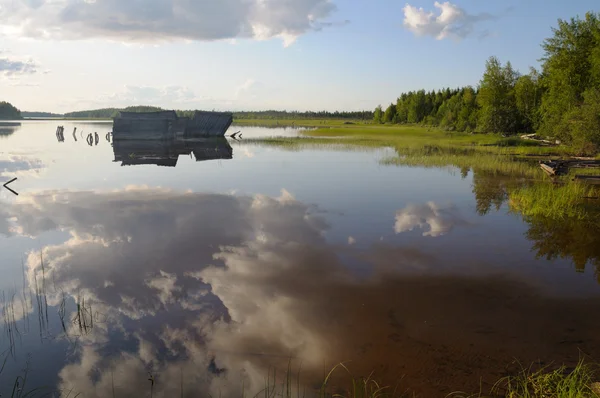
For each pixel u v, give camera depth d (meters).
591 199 14.82
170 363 5.51
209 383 5.10
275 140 49.78
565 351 5.64
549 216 12.72
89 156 31.31
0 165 25.72
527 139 43.44
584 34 39.22
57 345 5.97
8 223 12.27
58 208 14.05
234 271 8.55
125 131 48.88
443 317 6.63
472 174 21.59
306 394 4.89
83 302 7.24
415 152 33.62
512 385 4.95
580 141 28.78
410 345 5.85
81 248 10.05
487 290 7.61
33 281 8.20
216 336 6.12
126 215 13.11
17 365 5.52
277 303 7.14
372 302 7.16
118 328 6.41
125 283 8.04
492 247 9.95
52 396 4.90
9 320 6.70
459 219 12.52
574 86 38.94
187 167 24.61
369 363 5.46
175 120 52.97
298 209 13.84
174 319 6.64
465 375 5.17
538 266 8.77
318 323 6.47
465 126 62.59
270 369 5.36
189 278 8.23
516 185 18.19
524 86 54.75
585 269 8.59
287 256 9.41
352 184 18.61
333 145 41.72
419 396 4.80
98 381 5.16
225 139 52.28
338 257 9.31
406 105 113.62
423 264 8.88
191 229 11.55
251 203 14.77
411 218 12.66
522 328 6.27
